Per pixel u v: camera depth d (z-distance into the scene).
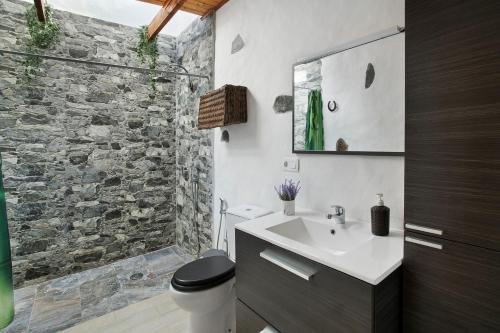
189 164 3.04
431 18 0.84
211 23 2.51
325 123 1.53
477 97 0.76
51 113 2.59
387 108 1.26
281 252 1.15
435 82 0.84
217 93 2.13
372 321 0.84
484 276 0.78
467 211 0.80
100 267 2.86
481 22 0.74
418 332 0.93
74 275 2.69
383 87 1.27
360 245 1.10
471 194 0.79
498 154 0.73
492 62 0.73
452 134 0.81
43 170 2.57
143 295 2.32
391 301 0.92
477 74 0.76
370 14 1.33
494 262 0.75
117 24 2.91
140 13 2.91
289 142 1.78
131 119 3.05
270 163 1.94
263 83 1.97
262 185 2.03
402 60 1.20
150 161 3.20
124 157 3.02
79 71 2.71
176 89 3.29
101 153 2.88
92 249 2.86
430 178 0.87
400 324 0.98
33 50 2.47
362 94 1.35
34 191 2.54
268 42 1.91
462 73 0.78
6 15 2.35
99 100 2.84
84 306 2.17
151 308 2.13
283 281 1.14
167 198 3.36
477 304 0.79
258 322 1.30
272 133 1.91
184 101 3.10
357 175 1.42
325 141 1.54
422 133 0.88
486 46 0.74
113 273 2.72
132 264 2.92
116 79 2.93
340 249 1.34
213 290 1.54
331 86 1.49
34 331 1.89
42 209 2.58
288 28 1.76
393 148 1.25
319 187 1.61
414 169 0.91
